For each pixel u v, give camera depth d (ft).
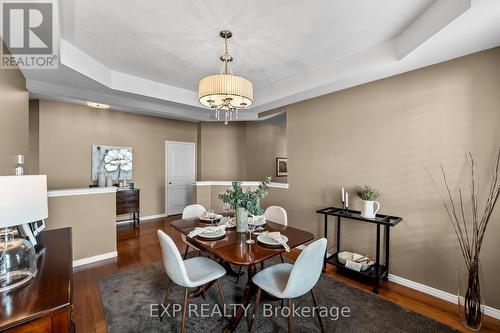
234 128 19.43
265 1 5.72
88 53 8.50
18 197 3.55
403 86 8.24
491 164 6.56
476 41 6.00
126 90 10.50
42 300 3.01
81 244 9.78
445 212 7.37
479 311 5.96
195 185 15.66
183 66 9.64
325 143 10.74
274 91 11.48
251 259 5.28
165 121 18.51
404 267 8.26
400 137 8.33
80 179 14.87
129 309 6.70
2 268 3.49
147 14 6.22
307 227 11.53
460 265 7.08
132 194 15.65
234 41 7.64
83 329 5.91
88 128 15.19
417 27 6.30
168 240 5.41
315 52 8.32
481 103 6.69
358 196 9.49
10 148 6.77
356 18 6.37
